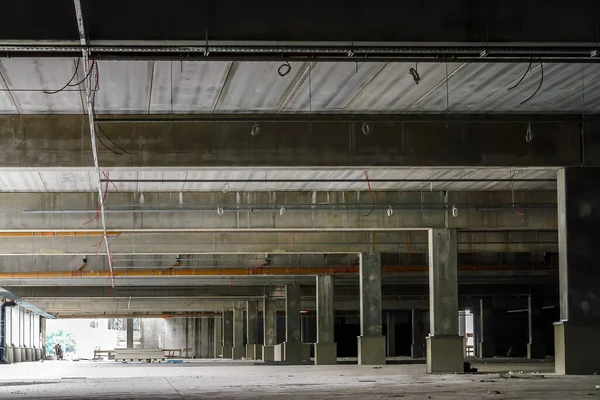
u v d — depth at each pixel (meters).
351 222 42.47
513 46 18.45
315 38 18.05
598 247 30.25
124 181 38.59
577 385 24.23
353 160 30.30
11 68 24.11
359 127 30.47
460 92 27.66
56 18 17.55
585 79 26.20
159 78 25.36
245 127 30.14
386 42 18.17
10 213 41.00
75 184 39.41
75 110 29.25
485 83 26.56
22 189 40.47
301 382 29.47
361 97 28.09
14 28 17.45
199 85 26.28
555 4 18.41
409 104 29.20
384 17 18.19
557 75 25.75
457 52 18.83
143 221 41.56
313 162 30.20
